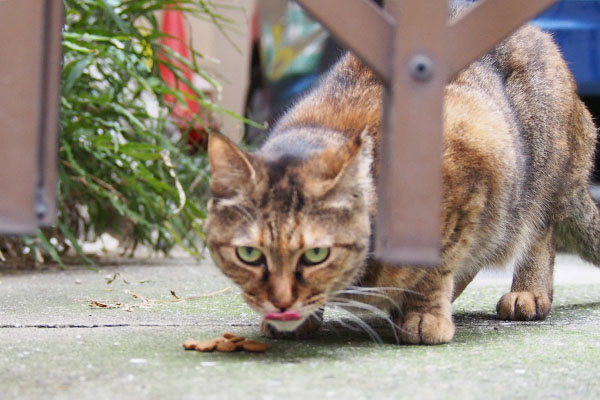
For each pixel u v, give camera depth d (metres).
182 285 1.40
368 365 1.00
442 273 1.11
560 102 1.29
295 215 1.02
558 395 0.93
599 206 1.46
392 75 0.89
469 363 1.01
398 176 0.90
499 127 1.18
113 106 1.53
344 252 1.04
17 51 0.89
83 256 1.54
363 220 1.05
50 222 0.90
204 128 1.65
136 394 0.92
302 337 1.10
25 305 1.24
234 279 1.05
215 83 1.62
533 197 1.26
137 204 1.65
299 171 1.04
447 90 1.18
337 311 1.23
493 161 1.15
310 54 2.05
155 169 1.65
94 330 1.11
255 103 2.43
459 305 1.30
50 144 0.90
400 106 0.89
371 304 1.12
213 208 1.06
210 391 0.92
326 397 0.92
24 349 1.03
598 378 0.97
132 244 1.99
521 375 0.97
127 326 1.13
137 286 1.39
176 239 1.67
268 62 2.23
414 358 1.03
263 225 1.02
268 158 1.06
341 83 1.19
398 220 0.90
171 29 2.40
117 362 0.99
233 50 3.06
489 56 1.25
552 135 1.28
